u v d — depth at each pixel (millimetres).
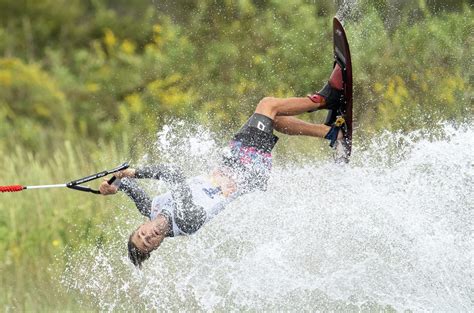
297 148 36406
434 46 39719
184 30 45625
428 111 38219
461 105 38312
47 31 62562
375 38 40188
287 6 43656
